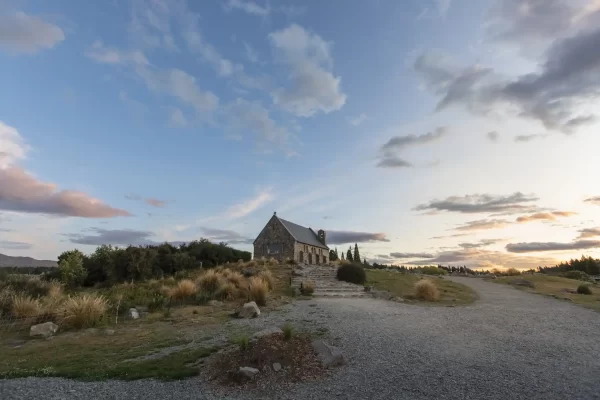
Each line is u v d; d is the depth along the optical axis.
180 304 17.28
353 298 20.67
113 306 15.56
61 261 31.98
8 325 12.73
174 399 6.53
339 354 8.49
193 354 9.09
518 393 6.61
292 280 25.48
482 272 52.25
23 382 7.27
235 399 6.59
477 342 10.37
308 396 6.65
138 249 32.91
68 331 12.23
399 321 13.34
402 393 6.66
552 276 40.16
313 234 64.12
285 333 9.29
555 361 8.58
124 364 8.47
